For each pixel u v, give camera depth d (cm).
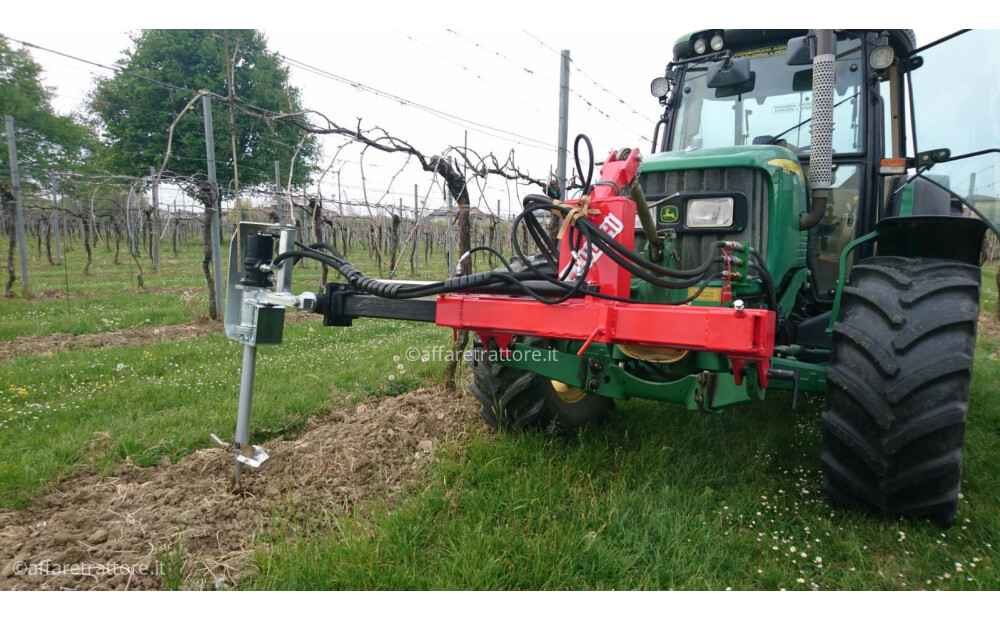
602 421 378
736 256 293
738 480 308
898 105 405
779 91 396
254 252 291
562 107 717
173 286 1309
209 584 225
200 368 555
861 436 253
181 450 347
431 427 381
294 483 305
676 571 229
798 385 265
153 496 290
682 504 275
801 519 268
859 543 248
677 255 326
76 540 251
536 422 346
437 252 2528
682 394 259
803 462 336
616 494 282
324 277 1024
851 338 258
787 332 336
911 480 244
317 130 430
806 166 379
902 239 303
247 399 298
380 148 439
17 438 364
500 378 345
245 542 254
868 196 365
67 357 601
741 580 231
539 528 251
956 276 262
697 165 324
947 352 242
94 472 323
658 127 449
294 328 791
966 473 311
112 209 2230
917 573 230
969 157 334
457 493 288
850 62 370
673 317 223
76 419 409
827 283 382
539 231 284
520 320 249
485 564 225
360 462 326
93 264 1923
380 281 275
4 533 258
